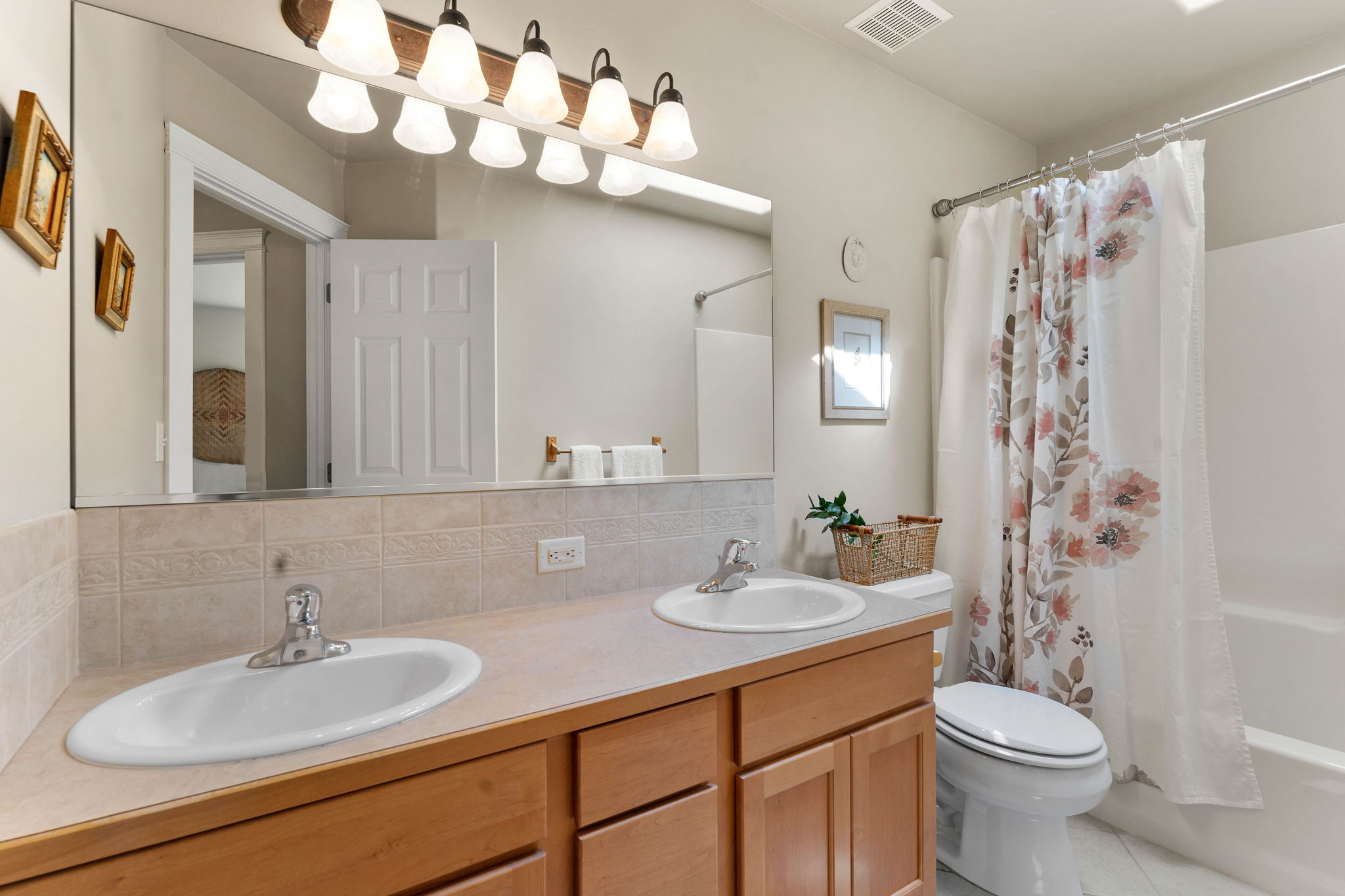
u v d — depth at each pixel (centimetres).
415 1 138
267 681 99
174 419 112
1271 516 225
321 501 124
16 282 80
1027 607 206
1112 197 197
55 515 93
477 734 81
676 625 130
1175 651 177
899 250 234
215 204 117
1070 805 142
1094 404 197
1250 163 233
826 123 212
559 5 157
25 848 58
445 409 139
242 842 67
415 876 77
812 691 119
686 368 174
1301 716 208
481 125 145
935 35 212
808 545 203
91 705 89
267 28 126
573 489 154
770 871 113
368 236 133
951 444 227
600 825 94
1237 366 234
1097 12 202
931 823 142
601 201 161
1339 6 200
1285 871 156
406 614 132
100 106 106
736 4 190
